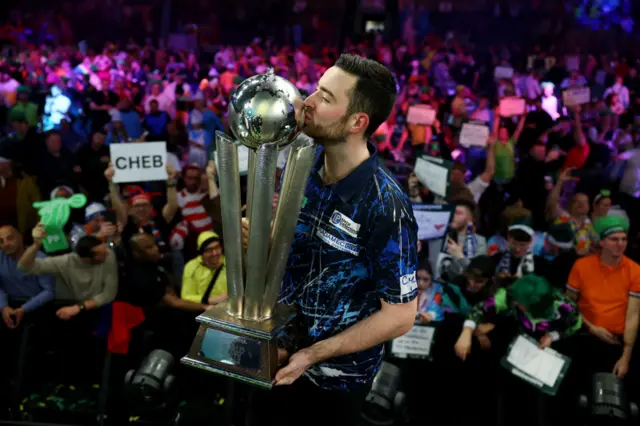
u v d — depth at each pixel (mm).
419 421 3242
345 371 1457
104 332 3350
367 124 1285
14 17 14812
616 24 14867
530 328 3215
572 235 4199
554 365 3086
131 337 3324
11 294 3486
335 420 1496
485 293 3342
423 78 9617
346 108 1259
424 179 3734
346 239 1331
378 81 1256
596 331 3352
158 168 4004
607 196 4488
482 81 10375
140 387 2834
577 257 4043
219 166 1190
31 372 3449
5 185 4918
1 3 15148
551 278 3885
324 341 1323
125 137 6738
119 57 10984
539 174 5281
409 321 1328
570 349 3289
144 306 3367
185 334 3338
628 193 5855
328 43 16109
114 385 3225
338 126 1273
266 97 1116
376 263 1312
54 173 5590
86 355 3455
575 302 3359
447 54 11453
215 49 15141
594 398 2662
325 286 1370
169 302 3398
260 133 1123
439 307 3424
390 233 1294
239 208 1219
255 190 1159
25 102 7801
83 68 10359
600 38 14891
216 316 1296
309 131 1290
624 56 12031
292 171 1194
